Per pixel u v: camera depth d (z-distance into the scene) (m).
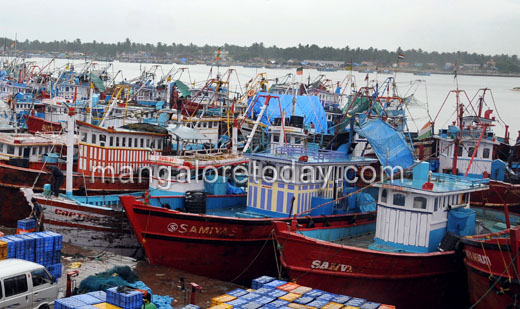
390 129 38.41
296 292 23.92
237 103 73.38
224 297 23.00
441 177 35.09
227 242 32.34
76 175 39.06
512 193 41.00
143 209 31.38
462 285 32.41
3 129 51.59
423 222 30.41
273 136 50.56
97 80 67.50
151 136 41.78
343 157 37.25
